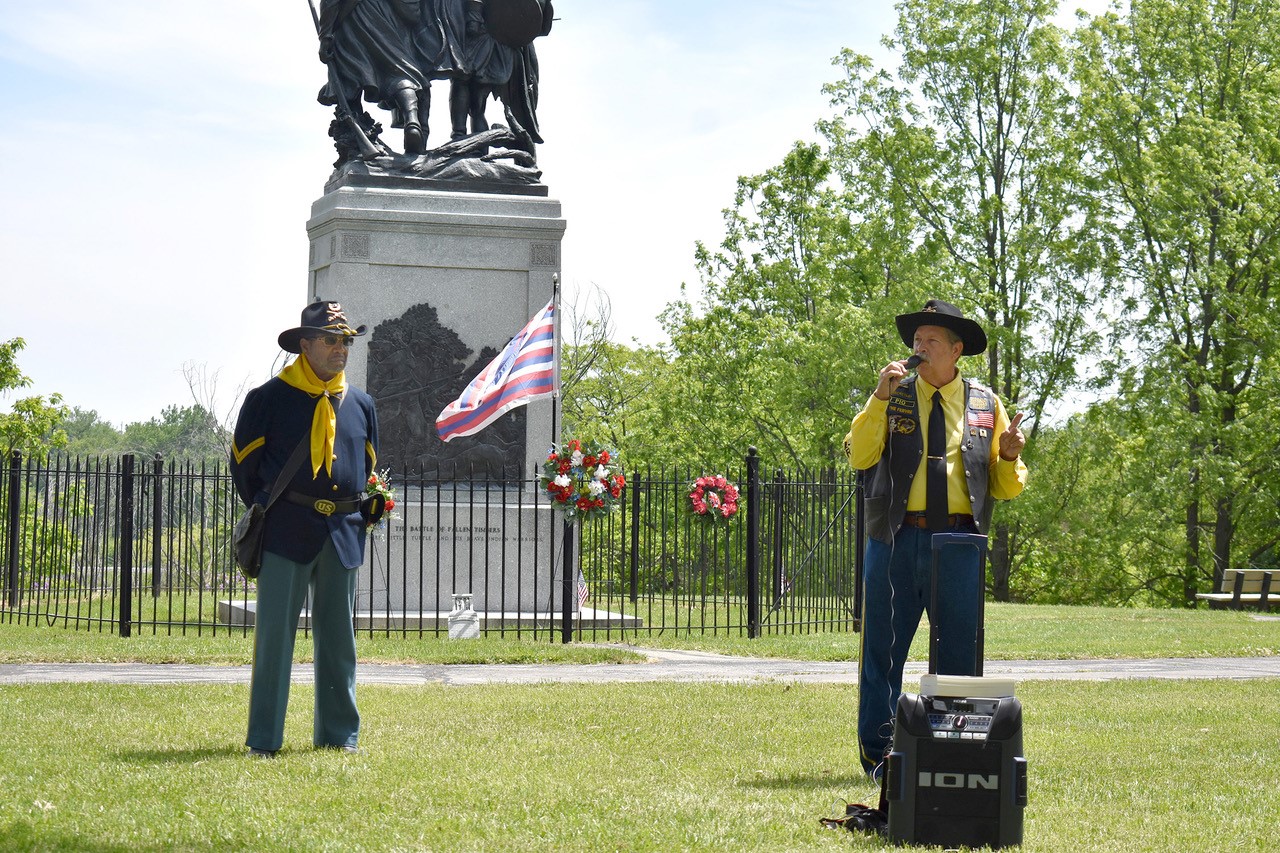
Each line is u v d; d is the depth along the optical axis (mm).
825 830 5809
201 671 12602
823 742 8250
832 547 19219
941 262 35156
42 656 13500
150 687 10758
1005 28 35406
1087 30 34875
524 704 9891
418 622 16969
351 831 5738
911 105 36125
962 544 6766
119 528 16609
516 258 18141
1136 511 35312
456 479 17656
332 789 6574
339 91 18922
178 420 60281
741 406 40406
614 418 52031
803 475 36031
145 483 18375
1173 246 33906
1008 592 38562
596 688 11031
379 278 17828
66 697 10047
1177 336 34531
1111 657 15062
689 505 17016
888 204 36188
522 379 16281
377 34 18859
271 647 7703
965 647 6812
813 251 38875
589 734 8523
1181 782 7016
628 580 31719
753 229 39938
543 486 15664
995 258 35844
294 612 7777
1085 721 9266
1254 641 16594
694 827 5828
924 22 35688
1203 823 6020
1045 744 8234
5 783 6645
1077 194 34438
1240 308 33062
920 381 7184
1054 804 6418
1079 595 39125
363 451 8086
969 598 6797
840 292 36562
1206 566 38719
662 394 47250
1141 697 10703
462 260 18016
